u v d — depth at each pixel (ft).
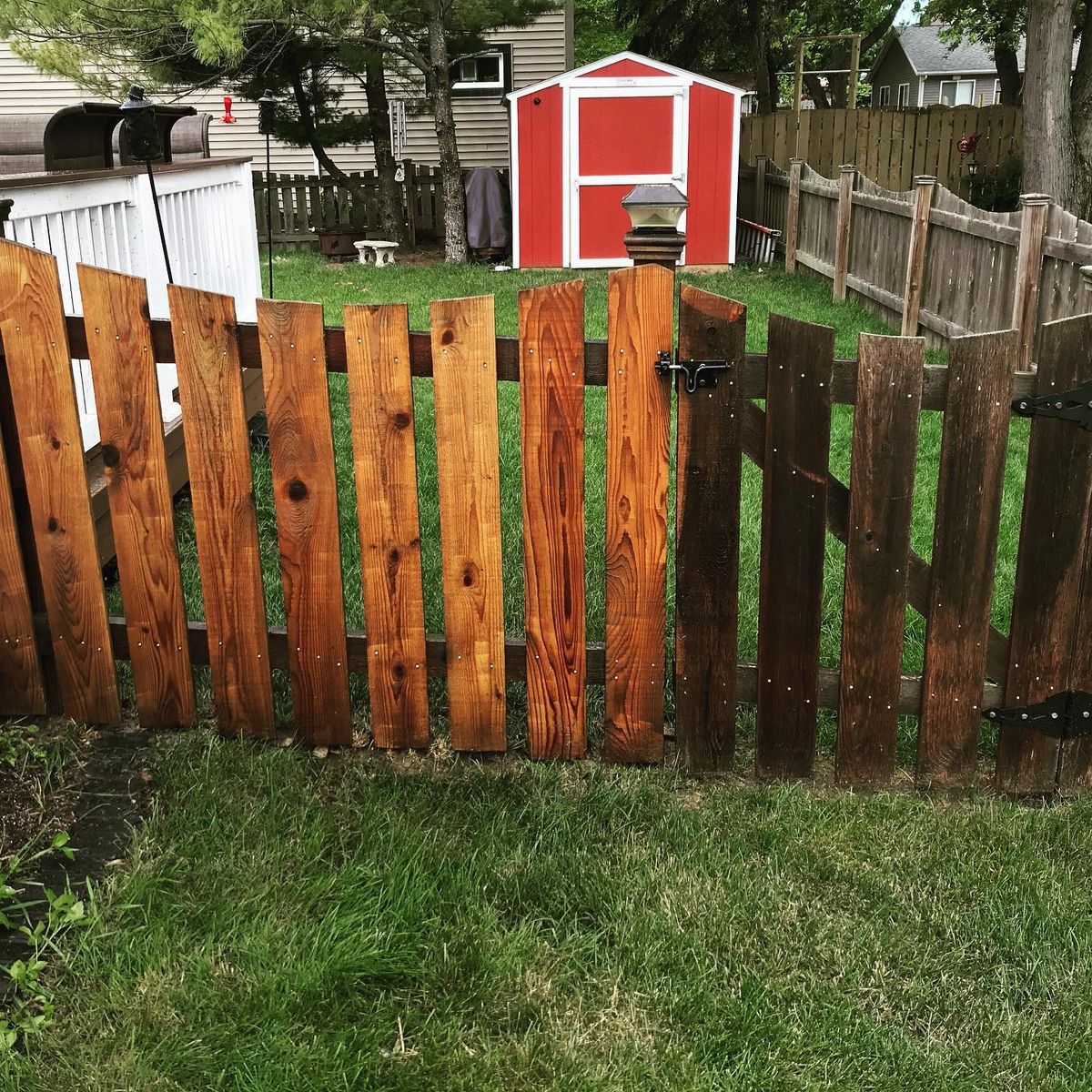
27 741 10.03
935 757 9.82
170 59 39.17
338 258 46.91
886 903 8.39
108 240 13.71
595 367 9.05
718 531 9.34
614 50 115.03
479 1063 6.87
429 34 43.47
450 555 9.58
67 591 9.91
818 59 104.22
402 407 9.13
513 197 42.52
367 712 10.88
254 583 9.78
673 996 7.41
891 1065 7.04
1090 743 9.83
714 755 10.01
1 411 9.61
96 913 7.79
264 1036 6.97
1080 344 8.70
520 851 8.71
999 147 51.55
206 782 9.38
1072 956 7.95
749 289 36.91
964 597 9.34
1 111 54.65
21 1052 6.85
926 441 19.03
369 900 8.09
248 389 20.06
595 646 9.97
